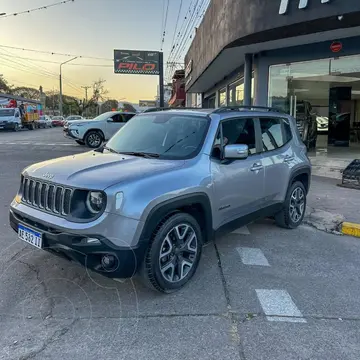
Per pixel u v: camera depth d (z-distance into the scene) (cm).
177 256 367
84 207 325
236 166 438
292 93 1311
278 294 369
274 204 522
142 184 335
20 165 1183
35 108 4828
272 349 283
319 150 1545
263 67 1212
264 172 487
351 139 2056
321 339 297
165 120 469
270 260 456
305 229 582
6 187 838
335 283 399
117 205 317
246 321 320
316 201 734
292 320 324
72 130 1762
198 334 300
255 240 526
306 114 1532
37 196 362
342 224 573
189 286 381
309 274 420
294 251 488
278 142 541
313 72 1134
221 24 1208
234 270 423
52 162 400
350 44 1030
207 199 391
